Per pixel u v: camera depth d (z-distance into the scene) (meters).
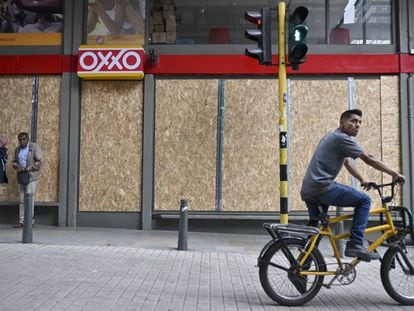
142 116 11.40
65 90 11.44
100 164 11.41
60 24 11.69
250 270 7.45
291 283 5.66
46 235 10.07
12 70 11.52
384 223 5.89
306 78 11.32
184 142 11.33
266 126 11.27
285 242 5.59
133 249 8.88
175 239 10.05
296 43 7.61
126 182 11.35
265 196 11.18
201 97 11.38
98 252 8.49
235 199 11.20
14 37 11.63
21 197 10.91
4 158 10.82
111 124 11.45
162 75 11.44
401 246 5.71
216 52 11.39
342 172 11.16
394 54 11.23
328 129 11.23
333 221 5.75
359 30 11.53
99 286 6.27
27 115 11.55
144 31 11.58
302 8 7.72
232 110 11.33
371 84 11.27
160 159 11.34
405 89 11.16
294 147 11.23
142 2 11.62
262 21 7.90
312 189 5.79
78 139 11.43
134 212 11.30
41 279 6.54
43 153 11.46
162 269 7.37
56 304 5.44
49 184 11.44
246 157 11.26
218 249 9.13
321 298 5.96
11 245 8.91
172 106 11.38
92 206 11.38
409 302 5.68
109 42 11.60
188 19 11.68
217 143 11.29
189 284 6.51
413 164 11.04
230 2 11.76
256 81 11.35
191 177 11.27
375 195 11.09
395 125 11.20
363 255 5.57
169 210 11.24
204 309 5.41
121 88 11.48
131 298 5.77
